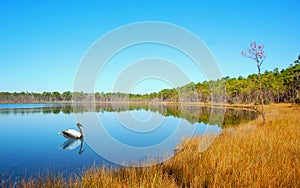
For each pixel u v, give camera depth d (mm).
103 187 5238
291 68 47969
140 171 6195
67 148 11477
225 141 8891
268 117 17641
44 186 5566
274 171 5496
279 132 10164
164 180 5438
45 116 29953
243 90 50688
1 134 16734
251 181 5059
